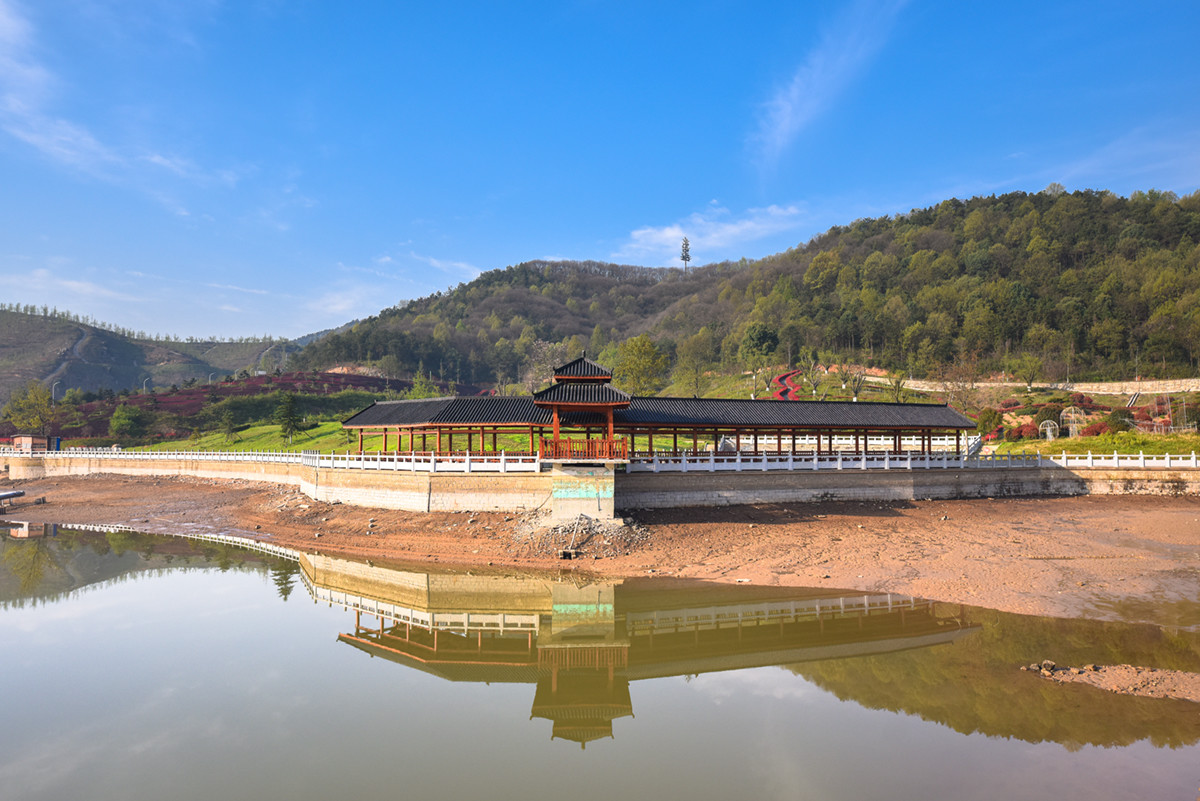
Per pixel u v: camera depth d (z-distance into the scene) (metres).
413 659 24.00
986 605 28.61
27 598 32.34
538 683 21.64
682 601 30.50
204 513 56.75
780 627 26.73
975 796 14.03
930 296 163.88
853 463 49.28
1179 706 18.42
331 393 168.25
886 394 122.25
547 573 35.47
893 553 37.44
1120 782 14.49
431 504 44.72
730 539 39.84
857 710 18.81
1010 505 49.84
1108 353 130.62
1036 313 143.25
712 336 193.38
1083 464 54.84
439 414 46.59
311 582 35.41
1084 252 176.12
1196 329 117.25
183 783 15.10
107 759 16.36
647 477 44.28
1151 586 30.94
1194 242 169.50
